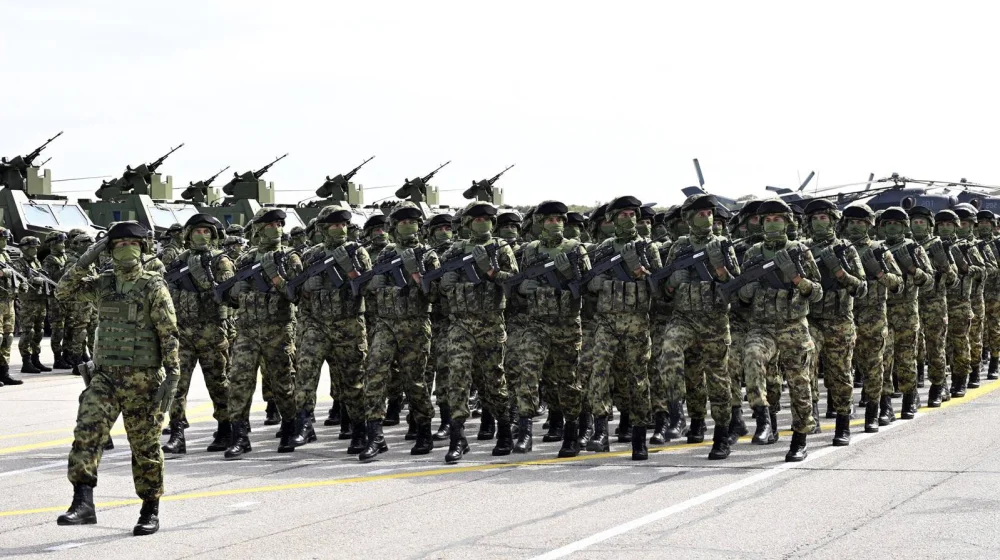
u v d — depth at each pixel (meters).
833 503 8.48
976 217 18.06
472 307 11.25
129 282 7.96
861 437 12.18
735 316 12.56
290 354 12.15
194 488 9.81
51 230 33.16
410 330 11.55
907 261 13.52
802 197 37.41
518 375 11.45
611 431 13.70
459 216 14.24
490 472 10.37
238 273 12.02
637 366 10.99
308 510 8.69
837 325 11.41
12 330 19.78
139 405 7.91
